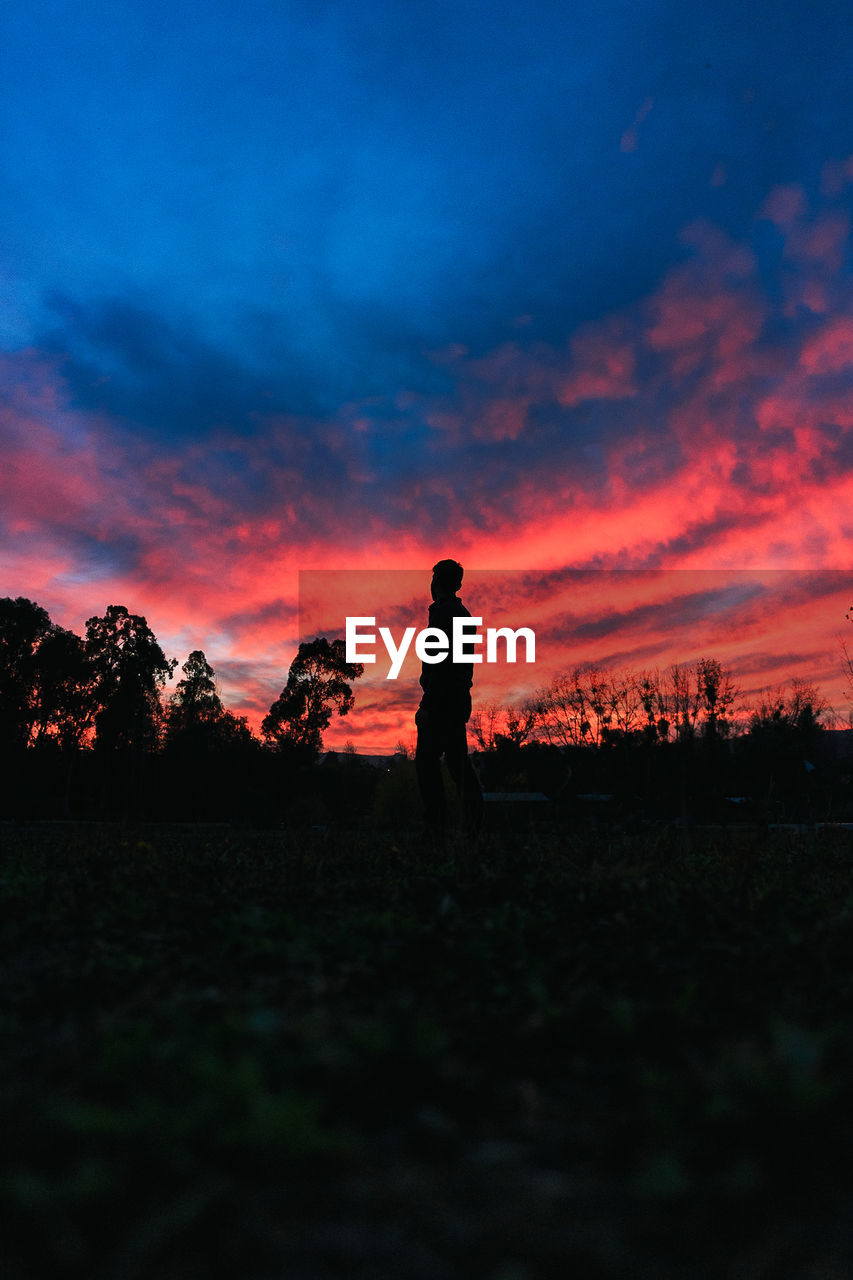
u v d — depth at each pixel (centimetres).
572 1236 87
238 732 5162
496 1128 114
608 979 189
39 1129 106
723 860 409
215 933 238
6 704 4972
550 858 420
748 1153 103
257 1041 137
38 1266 79
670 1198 92
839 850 494
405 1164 103
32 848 539
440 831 527
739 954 206
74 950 219
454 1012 164
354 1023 148
